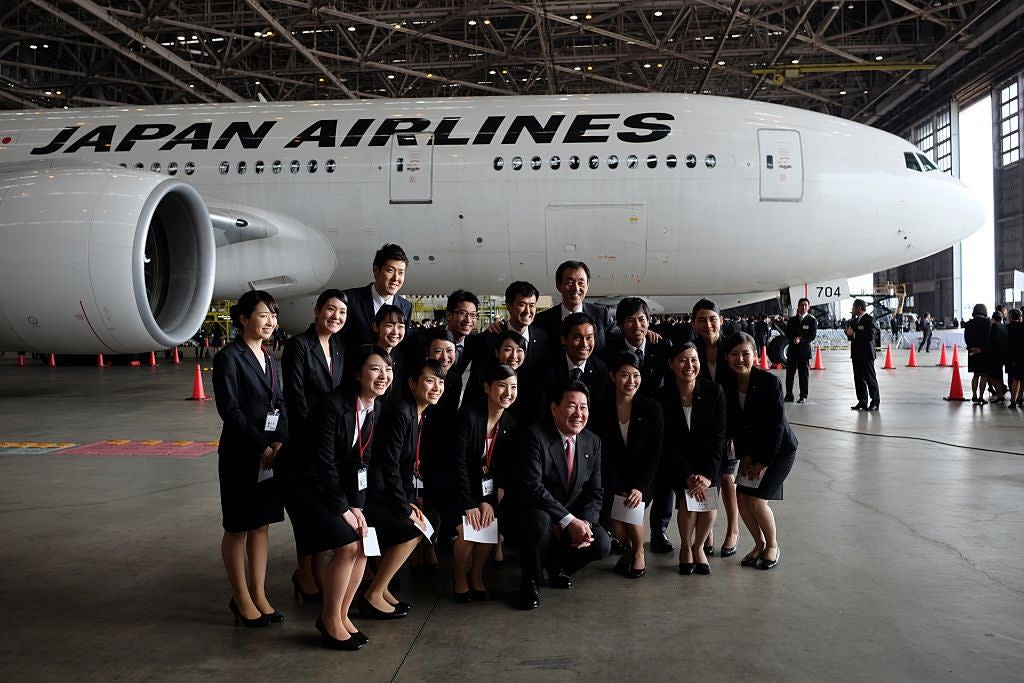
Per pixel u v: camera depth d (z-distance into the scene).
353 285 15.24
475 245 14.34
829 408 12.00
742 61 40.56
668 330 9.01
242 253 14.36
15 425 10.20
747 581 4.37
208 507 5.93
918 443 8.72
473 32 39.09
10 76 40.47
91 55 39.50
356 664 3.31
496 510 4.36
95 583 4.32
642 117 14.16
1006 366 12.25
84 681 3.15
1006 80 41.38
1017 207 41.22
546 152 13.95
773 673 3.18
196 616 3.87
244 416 3.77
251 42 36.25
